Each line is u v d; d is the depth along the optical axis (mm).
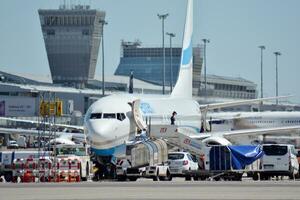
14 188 152250
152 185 163625
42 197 128000
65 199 124250
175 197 127500
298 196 129250
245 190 144375
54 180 194375
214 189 147500
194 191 141625
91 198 125875
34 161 198375
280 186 157875
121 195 132000
